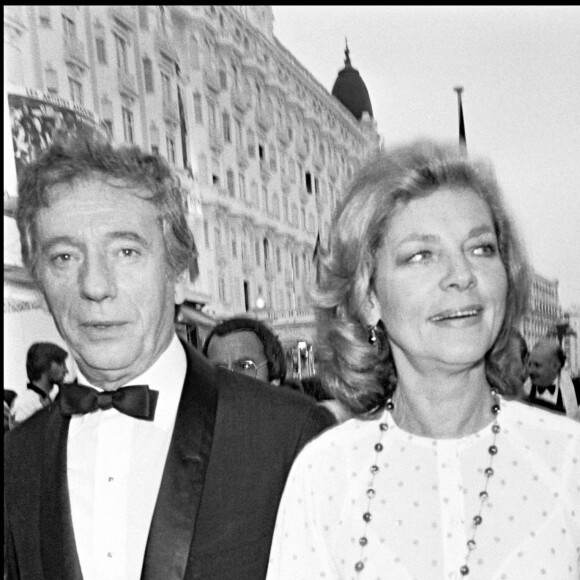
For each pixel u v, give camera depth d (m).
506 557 1.15
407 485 1.26
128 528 1.39
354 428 1.37
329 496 1.30
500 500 1.20
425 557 1.19
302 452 1.37
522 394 1.36
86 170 1.36
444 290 1.17
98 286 1.33
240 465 1.45
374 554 1.22
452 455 1.25
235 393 1.54
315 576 1.27
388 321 1.26
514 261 1.29
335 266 1.34
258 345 2.75
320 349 1.42
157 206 1.41
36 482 1.49
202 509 1.40
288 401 1.56
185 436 1.44
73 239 1.35
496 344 1.31
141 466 1.45
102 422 1.50
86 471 1.46
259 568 1.40
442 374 1.23
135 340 1.39
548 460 1.22
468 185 1.24
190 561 1.36
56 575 1.37
